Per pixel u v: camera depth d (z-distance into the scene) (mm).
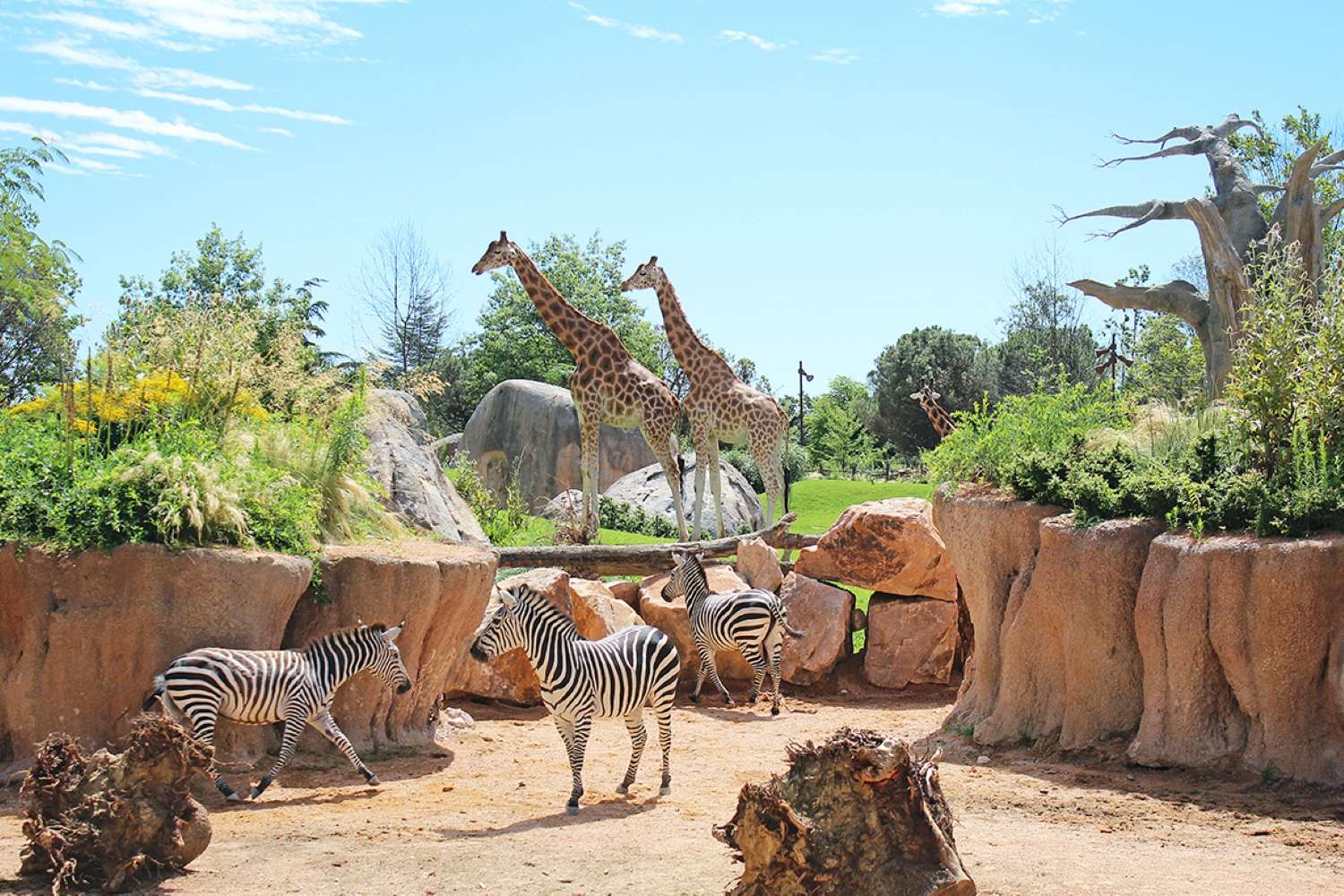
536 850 7902
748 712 14828
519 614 9461
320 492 12172
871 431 59031
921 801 5836
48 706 9820
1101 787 9484
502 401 31703
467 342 53219
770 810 5906
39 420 12078
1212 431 10984
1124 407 12688
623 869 7406
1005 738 11086
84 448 11125
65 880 6988
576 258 50750
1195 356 28625
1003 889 6770
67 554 9859
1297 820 8336
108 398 11898
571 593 15539
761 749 12242
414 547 12336
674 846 7977
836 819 5855
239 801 9516
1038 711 11008
